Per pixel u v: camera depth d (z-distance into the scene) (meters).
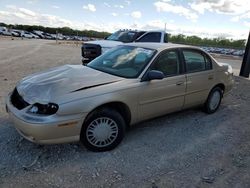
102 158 3.56
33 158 3.45
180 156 3.74
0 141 3.82
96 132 3.62
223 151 3.98
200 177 3.25
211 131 4.72
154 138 4.27
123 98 3.72
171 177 3.21
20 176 3.05
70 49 27.14
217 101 5.71
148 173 3.27
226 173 3.38
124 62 4.37
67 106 3.23
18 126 3.33
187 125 4.93
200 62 5.08
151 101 4.14
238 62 23.72
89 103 3.38
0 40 36.94
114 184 3.02
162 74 3.96
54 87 3.45
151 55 4.28
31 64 12.12
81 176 3.13
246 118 5.59
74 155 3.58
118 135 3.80
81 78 3.77
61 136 3.28
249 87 9.12
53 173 3.15
